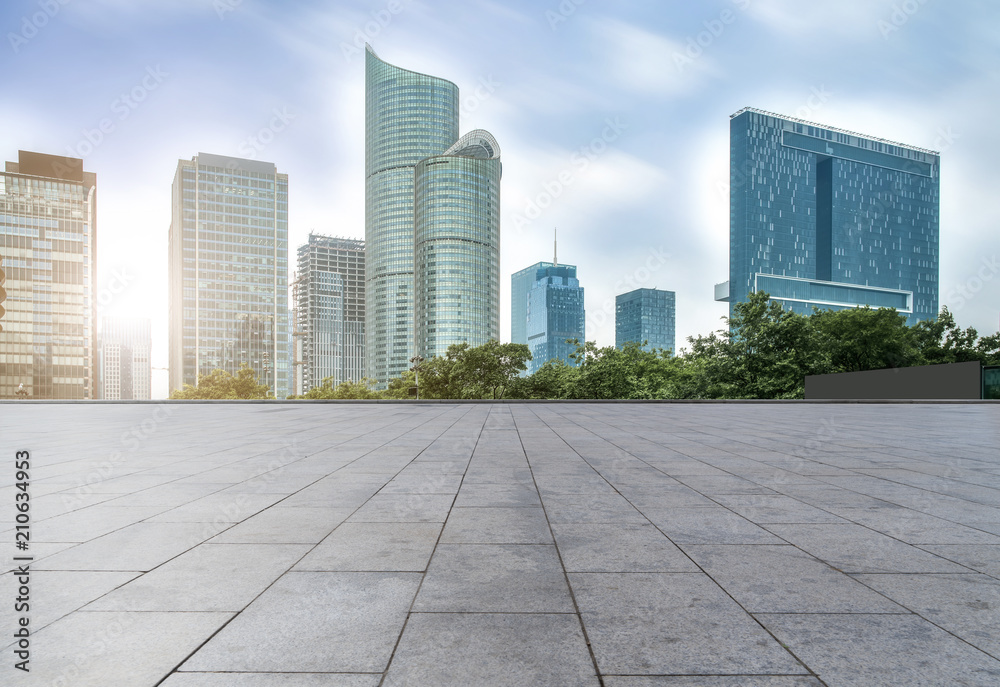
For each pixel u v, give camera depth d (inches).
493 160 7475.4
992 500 250.4
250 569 160.4
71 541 187.9
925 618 129.2
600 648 114.9
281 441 502.9
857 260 7342.5
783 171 7229.3
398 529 202.1
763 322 1748.3
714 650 114.1
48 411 1131.3
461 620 127.6
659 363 2214.6
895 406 1221.7
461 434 569.0
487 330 7224.4
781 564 164.7
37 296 4938.5
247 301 7347.4
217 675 105.3
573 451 424.2
